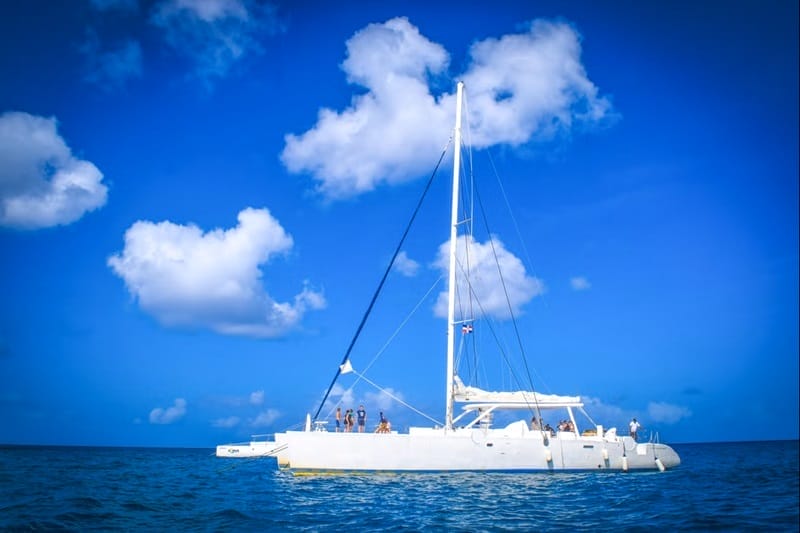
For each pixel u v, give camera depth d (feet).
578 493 72.54
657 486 81.56
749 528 52.39
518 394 91.66
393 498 66.49
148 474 108.27
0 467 128.36
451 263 91.61
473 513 57.77
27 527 49.32
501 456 86.02
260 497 68.23
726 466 146.51
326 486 75.31
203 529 49.67
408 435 83.10
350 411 88.02
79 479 95.30
